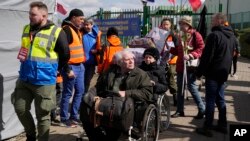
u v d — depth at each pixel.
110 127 4.52
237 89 10.48
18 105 4.57
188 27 6.58
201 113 6.77
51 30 4.56
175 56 7.71
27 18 5.98
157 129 5.09
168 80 7.80
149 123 4.79
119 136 4.68
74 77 6.06
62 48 4.62
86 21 6.96
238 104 8.34
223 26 5.65
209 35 5.62
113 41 6.84
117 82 4.88
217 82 5.71
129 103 4.46
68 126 6.20
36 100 4.57
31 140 4.80
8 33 5.60
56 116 6.59
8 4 5.52
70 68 5.71
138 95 4.69
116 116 4.42
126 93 4.68
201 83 9.87
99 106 4.52
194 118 6.88
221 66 5.59
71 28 6.07
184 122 6.62
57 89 6.49
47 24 4.57
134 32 13.22
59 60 4.72
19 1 5.72
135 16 13.20
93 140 4.75
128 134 4.50
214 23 5.73
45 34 4.52
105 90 4.87
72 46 6.05
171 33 6.93
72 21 6.11
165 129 6.04
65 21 6.11
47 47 4.50
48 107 4.54
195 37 6.53
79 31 6.44
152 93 4.87
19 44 5.67
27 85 4.55
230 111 7.61
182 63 6.64
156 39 6.90
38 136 4.68
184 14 12.16
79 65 6.20
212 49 5.52
